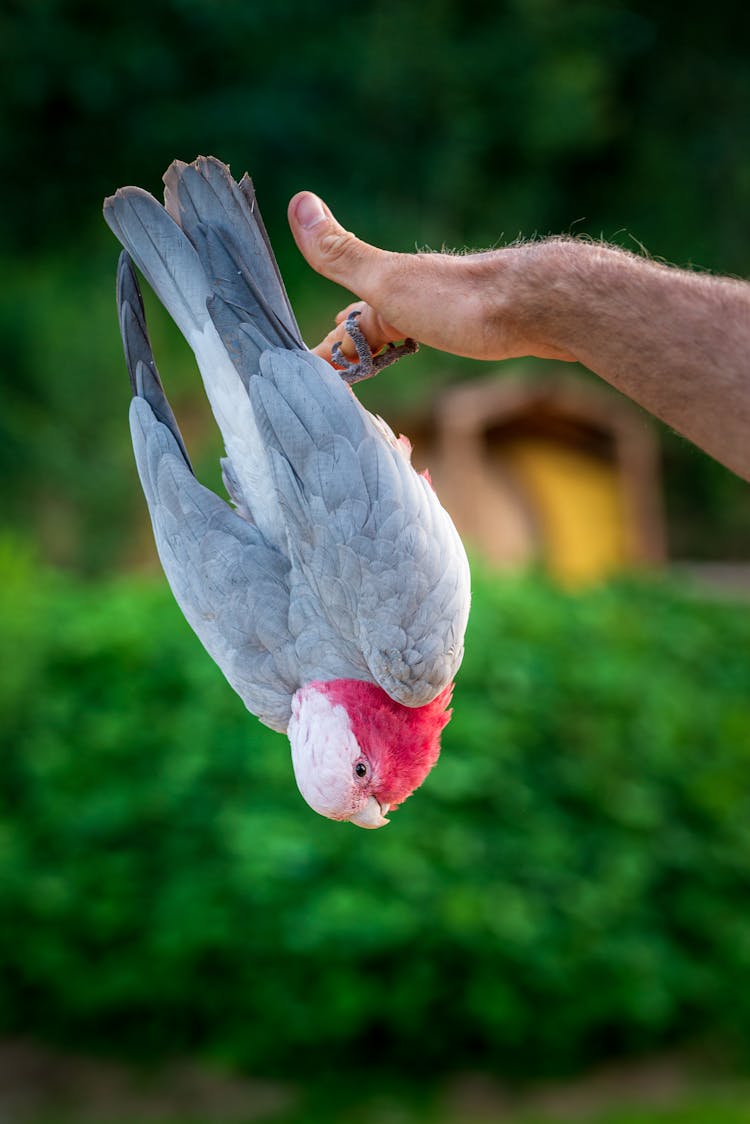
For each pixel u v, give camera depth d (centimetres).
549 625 646
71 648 613
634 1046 522
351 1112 489
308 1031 490
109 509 1084
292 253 1278
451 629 183
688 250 1683
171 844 525
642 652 690
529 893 500
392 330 196
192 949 496
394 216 1375
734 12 1705
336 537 178
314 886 493
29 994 545
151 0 1301
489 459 959
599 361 161
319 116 1358
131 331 195
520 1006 490
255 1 1319
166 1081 511
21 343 1102
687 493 1692
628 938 505
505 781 523
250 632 190
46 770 553
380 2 1421
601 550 988
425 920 483
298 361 182
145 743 559
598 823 534
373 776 195
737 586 1168
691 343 153
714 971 522
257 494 191
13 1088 509
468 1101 495
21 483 1062
